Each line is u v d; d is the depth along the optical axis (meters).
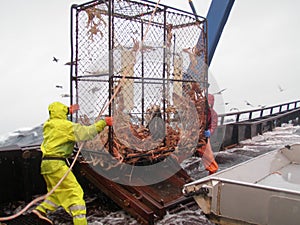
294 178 4.47
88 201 4.64
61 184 3.64
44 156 3.71
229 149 8.65
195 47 5.35
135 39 4.57
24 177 4.60
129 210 4.03
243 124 10.12
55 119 3.83
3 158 4.55
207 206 3.08
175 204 4.22
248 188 2.85
